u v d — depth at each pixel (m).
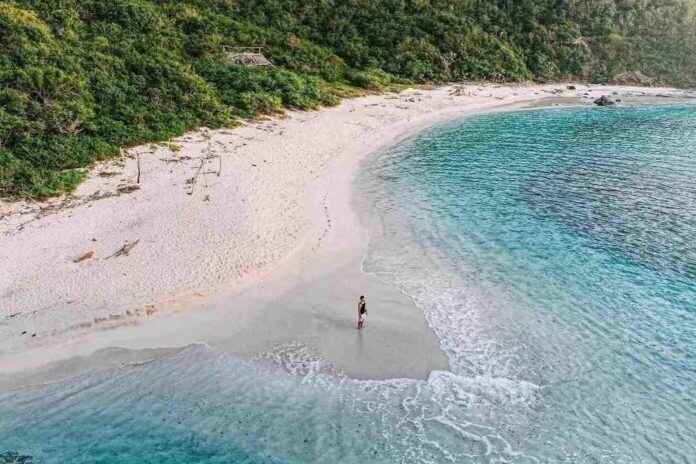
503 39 90.81
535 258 31.61
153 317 25.11
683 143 56.34
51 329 23.91
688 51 99.44
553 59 93.06
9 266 27.83
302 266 29.84
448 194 41.25
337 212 37.06
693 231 34.56
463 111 70.69
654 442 19.41
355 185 42.72
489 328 25.34
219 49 64.31
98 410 20.80
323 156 47.97
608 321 25.89
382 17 83.31
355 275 29.47
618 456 18.88
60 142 39.81
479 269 30.41
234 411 20.86
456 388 21.78
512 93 82.00
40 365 22.38
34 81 42.91
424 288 28.42
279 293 27.39
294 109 59.69
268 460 18.88
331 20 80.25
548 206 38.97
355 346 24.00
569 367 22.92
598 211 37.94
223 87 57.06
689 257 31.42
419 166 47.97
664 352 23.80
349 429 20.06
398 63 79.50
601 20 99.31
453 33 85.25
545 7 96.62
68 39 51.91
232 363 23.05
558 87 88.38
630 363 23.14
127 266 28.22
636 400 21.23
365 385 21.98
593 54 96.12
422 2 87.50
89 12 59.03
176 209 34.31
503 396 21.41
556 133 61.12
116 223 32.31
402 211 37.94
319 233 33.59
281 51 71.31
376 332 24.89
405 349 23.86
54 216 32.88
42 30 49.38
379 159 49.62
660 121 68.44
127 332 24.23
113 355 23.09
